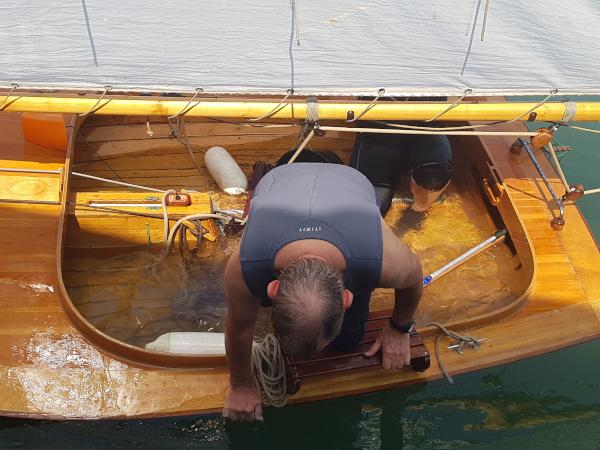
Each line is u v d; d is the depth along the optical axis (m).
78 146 4.07
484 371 3.04
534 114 3.24
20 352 2.74
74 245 3.43
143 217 3.40
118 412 2.63
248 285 2.00
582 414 2.95
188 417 2.72
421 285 2.32
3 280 2.98
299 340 1.74
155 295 3.30
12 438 2.72
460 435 2.89
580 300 3.19
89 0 2.66
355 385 2.80
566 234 3.53
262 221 2.01
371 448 2.87
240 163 4.14
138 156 4.09
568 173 4.46
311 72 2.91
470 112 3.21
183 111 3.10
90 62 2.80
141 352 2.73
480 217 3.88
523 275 3.42
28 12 2.64
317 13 2.78
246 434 2.84
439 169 3.54
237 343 2.28
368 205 2.07
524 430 2.91
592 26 2.91
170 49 2.80
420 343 2.83
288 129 4.39
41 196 3.38
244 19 2.77
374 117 3.19
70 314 2.87
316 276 1.77
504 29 2.90
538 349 2.98
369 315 2.95
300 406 2.84
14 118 3.82
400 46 2.89
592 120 3.30
